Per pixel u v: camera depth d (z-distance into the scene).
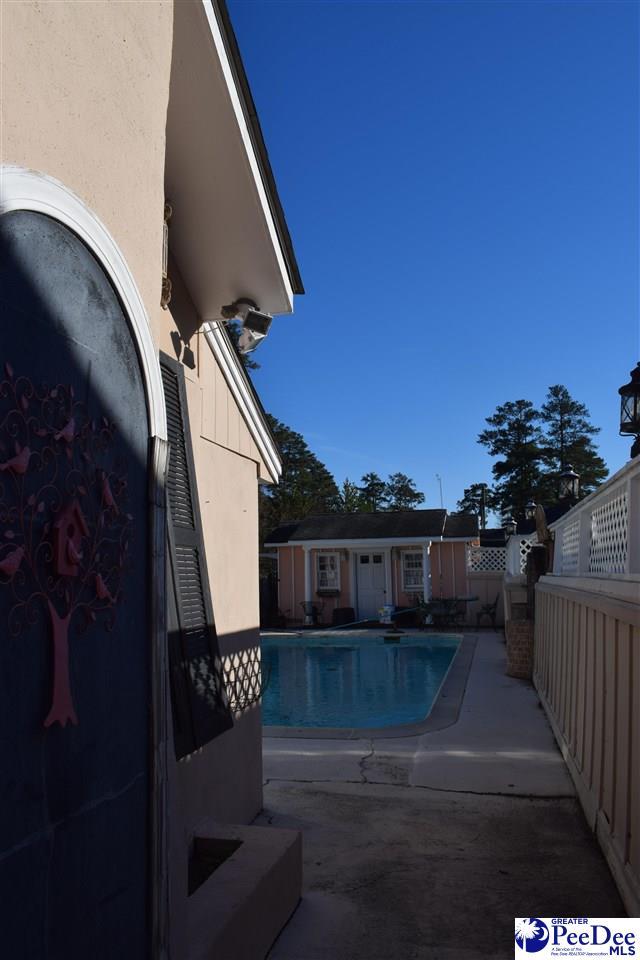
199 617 4.01
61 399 1.76
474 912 3.46
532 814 4.82
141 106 2.35
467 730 7.29
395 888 3.73
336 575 23.38
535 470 49.06
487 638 17.25
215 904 2.82
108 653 1.95
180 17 3.00
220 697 4.08
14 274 1.58
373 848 4.26
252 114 3.54
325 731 7.33
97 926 1.83
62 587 1.72
